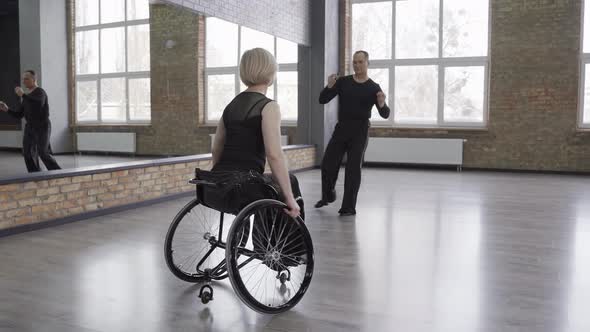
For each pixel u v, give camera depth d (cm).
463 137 906
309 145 905
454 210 512
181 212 278
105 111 520
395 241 388
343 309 254
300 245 262
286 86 902
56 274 307
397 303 262
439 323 236
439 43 929
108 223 448
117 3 529
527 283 292
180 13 624
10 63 420
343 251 361
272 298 268
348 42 982
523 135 870
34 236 399
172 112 618
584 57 839
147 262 332
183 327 232
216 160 277
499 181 741
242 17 707
